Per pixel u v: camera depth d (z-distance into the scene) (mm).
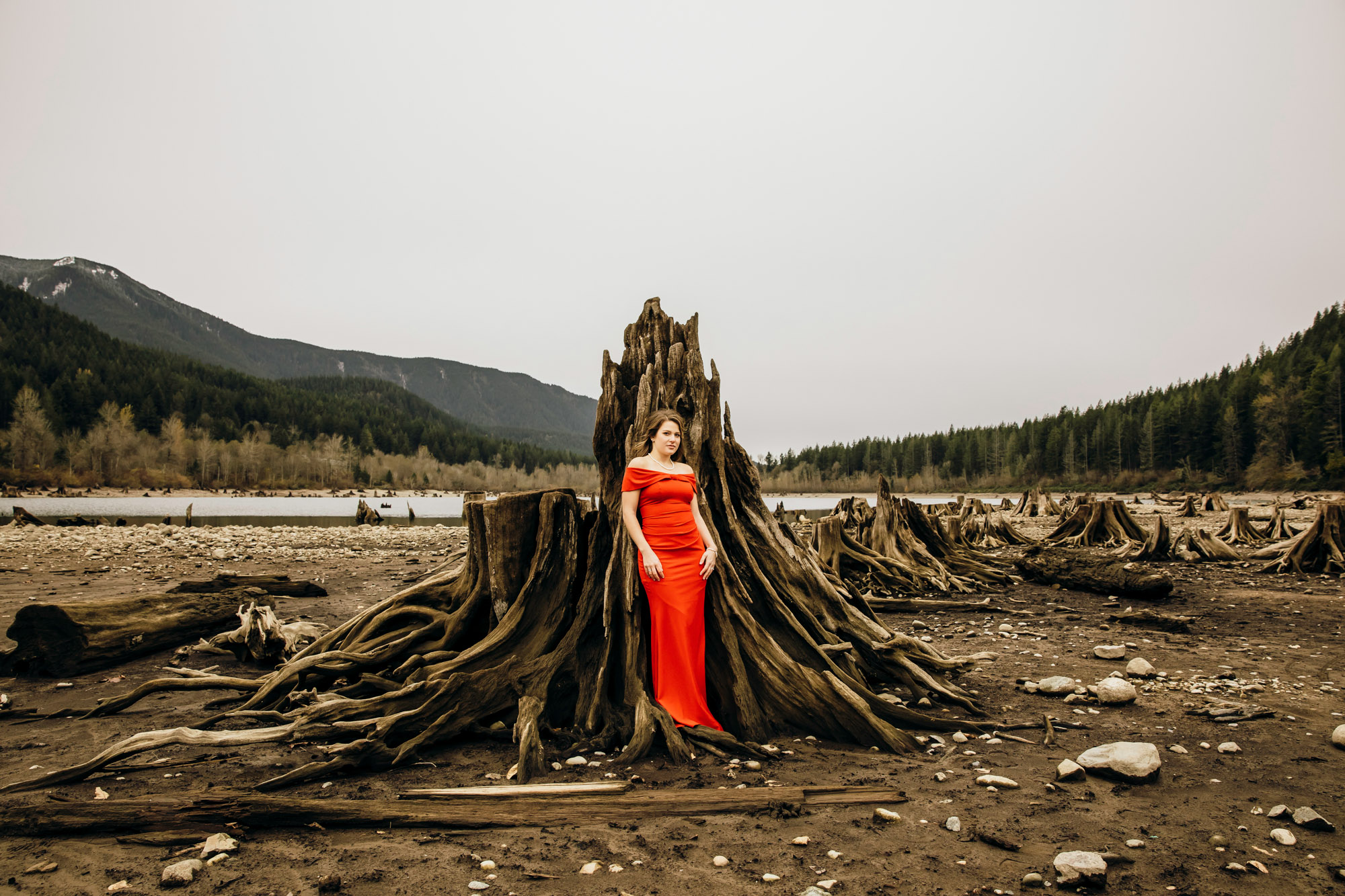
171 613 7543
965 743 4457
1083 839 3043
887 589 11625
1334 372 84000
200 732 4227
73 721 5094
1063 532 20406
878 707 4668
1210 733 4508
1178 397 119688
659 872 2785
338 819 3264
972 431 172000
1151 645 7324
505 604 5371
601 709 4559
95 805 3266
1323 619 8688
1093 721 4816
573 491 5570
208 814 3240
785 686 4656
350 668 5328
